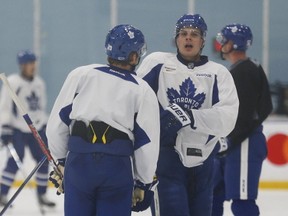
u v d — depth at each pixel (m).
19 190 11.14
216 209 13.63
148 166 9.30
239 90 12.73
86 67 9.49
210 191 10.81
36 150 19.23
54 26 27.66
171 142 10.43
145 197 9.60
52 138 9.54
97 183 9.21
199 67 10.53
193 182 10.61
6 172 19.11
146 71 10.55
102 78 9.36
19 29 27.56
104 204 9.27
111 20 27.75
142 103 9.25
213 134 10.27
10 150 17.88
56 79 27.62
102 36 27.80
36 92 19.33
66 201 9.40
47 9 27.56
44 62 27.59
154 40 27.97
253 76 12.77
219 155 12.96
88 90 9.36
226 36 12.98
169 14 27.95
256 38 27.70
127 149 9.27
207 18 27.88
